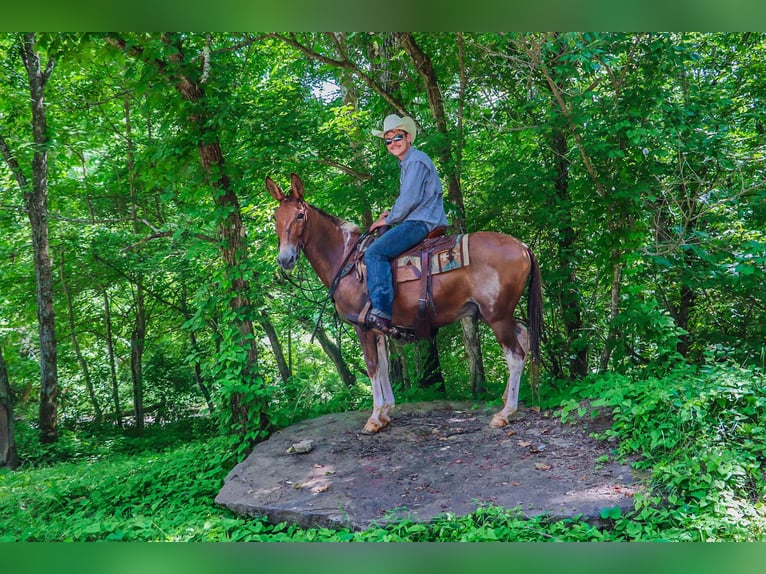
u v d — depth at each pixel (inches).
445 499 167.3
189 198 301.6
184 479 231.9
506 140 323.0
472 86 335.6
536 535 142.1
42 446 424.8
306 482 188.9
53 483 248.7
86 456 418.3
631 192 247.9
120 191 480.1
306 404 280.7
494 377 433.7
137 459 346.9
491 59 312.5
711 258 254.2
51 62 425.4
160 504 213.9
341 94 409.4
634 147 255.9
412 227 213.8
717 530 137.2
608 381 222.4
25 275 512.1
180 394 582.9
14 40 414.3
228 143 280.4
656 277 304.2
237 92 336.8
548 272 303.3
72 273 516.4
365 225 360.8
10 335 546.6
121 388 623.8
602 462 179.0
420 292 211.0
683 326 346.6
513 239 212.1
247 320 253.8
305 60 375.6
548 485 167.6
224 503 183.0
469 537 139.1
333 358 458.6
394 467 192.9
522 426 215.2
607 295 332.8
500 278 207.9
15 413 554.6
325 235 230.2
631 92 249.4
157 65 241.8
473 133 343.0
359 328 225.6
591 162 270.2
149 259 474.9
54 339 448.1
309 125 299.4
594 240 303.4
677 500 151.8
